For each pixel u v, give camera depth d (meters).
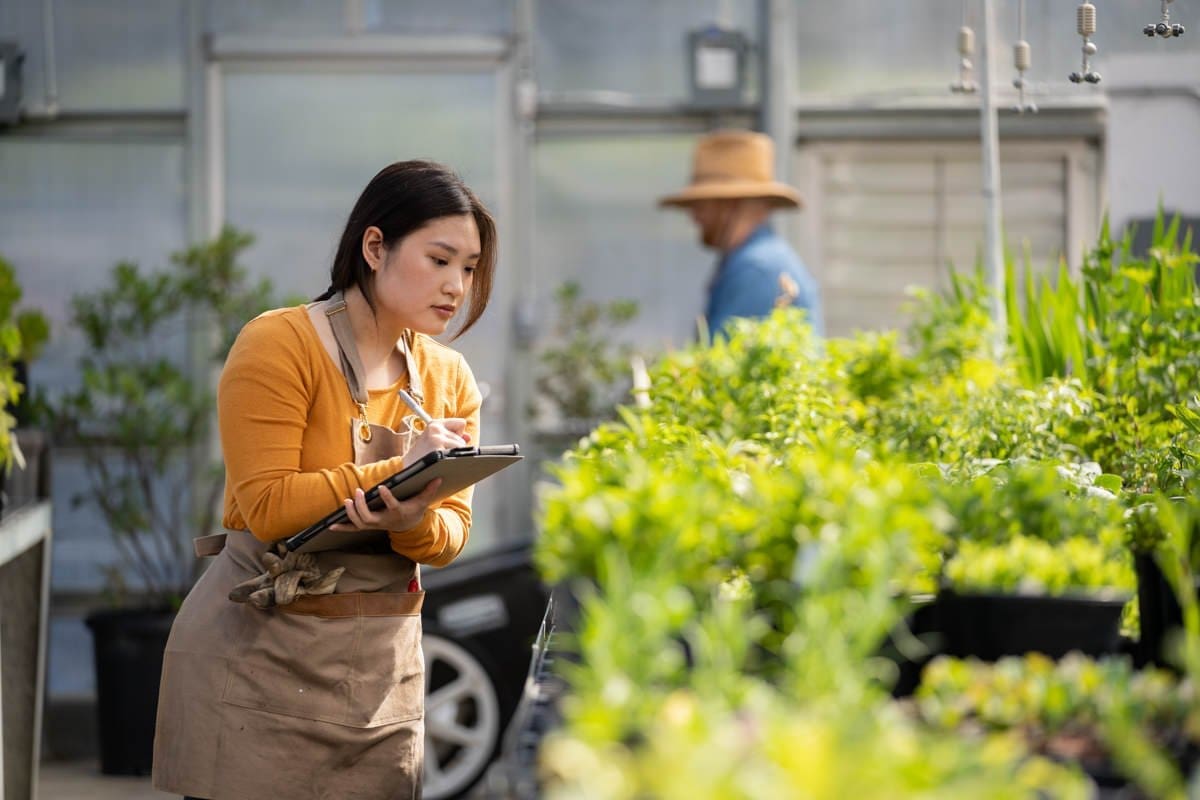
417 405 4.03
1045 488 3.10
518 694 7.68
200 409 9.04
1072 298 5.51
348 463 3.93
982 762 1.82
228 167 9.78
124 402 8.97
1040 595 2.67
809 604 2.17
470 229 3.98
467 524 4.31
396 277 3.93
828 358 5.50
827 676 1.99
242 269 9.12
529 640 7.70
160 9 9.68
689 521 2.46
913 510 2.54
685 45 9.79
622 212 9.84
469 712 7.86
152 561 9.67
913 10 9.69
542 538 2.55
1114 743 2.07
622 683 1.97
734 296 7.86
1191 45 9.09
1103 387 4.89
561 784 1.92
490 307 9.87
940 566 2.79
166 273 9.66
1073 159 9.56
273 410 3.88
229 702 3.96
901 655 2.64
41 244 9.72
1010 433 4.51
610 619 2.07
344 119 9.80
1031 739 2.15
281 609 3.99
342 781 4.04
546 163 9.85
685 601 2.13
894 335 5.58
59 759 9.36
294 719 3.97
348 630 4.02
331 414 3.96
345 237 4.02
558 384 9.65
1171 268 5.05
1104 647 2.65
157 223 9.77
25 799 6.32
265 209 9.81
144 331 9.04
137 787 8.30
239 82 9.77
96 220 9.73
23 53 9.65
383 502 3.76
